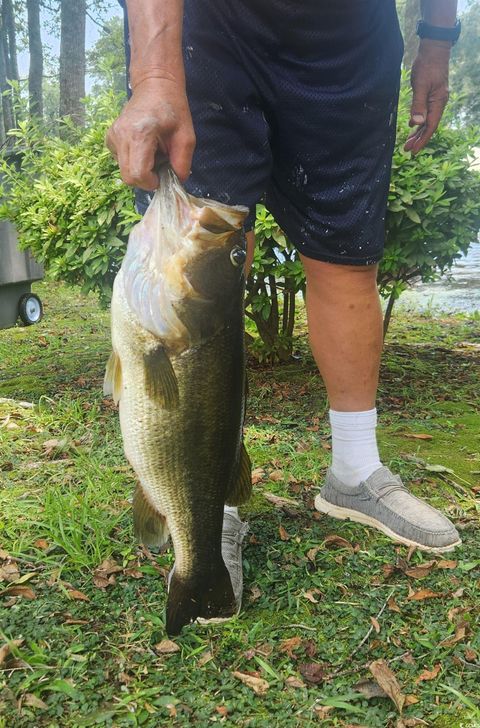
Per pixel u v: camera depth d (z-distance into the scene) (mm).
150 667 953
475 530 1317
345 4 1066
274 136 1181
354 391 1297
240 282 878
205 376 889
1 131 10859
